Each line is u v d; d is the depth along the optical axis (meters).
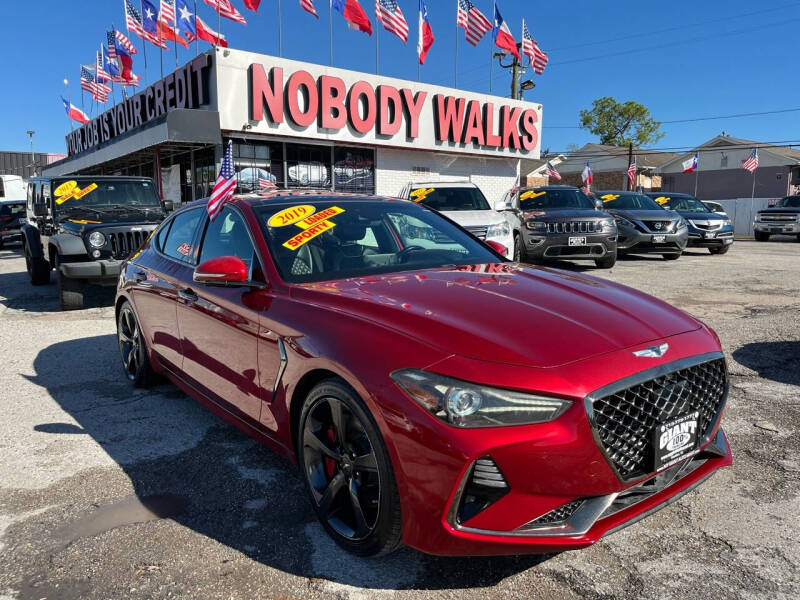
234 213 3.55
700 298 8.26
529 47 21.61
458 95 20.03
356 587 2.26
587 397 2.04
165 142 14.30
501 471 2.00
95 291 9.77
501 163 22.53
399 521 2.19
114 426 3.92
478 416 2.01
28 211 11.44
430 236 3.68
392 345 2.25
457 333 2.22
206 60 14.97
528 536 2.04
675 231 12.98
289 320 2.72
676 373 2.29
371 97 17.75
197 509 2.85
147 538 2.60
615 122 67.94
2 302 8.80
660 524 2.65
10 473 3.25
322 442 2.54
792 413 3.92
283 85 15.90
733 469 3.15
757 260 13.88
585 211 11.19
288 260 3.12
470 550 2.05
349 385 2.33
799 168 43.66
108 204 9.32
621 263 12.90
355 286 2.85
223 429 3.86
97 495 3.00
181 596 2.21
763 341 5.78
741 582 2.24
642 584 2.24
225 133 15.30
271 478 3.17
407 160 19.66
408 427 2.08
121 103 20.97
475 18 19.62
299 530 2.66
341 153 18.12
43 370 5.27
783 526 2.61
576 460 2.03
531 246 10.94
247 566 2.39
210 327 3.38
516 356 2.11
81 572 2.37
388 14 17.86
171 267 4.04
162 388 4.73
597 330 2.33
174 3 16.22
